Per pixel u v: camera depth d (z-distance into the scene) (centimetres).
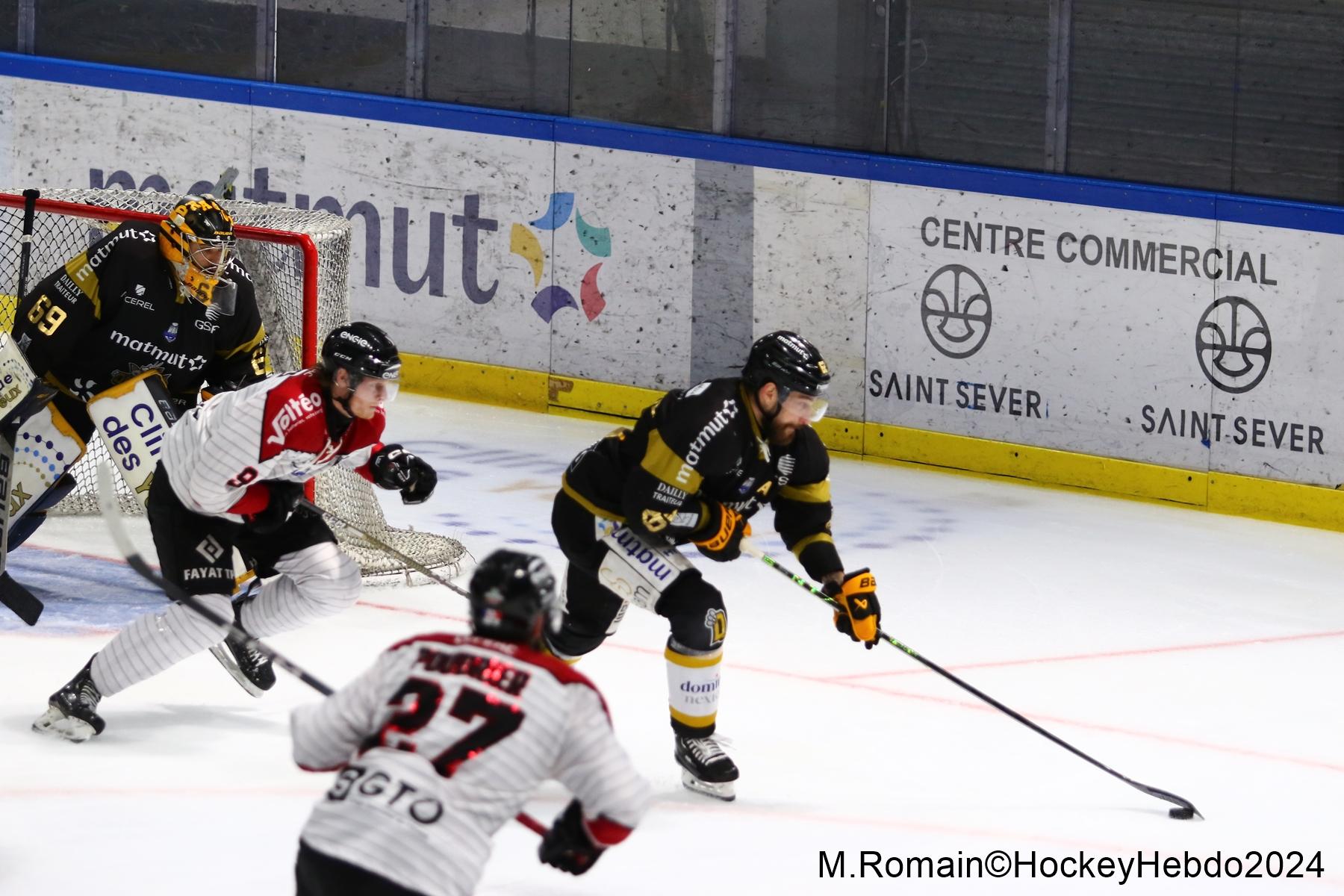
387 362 1619
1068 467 3086
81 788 1655
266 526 1728
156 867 1482
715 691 1691
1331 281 2862
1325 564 2723
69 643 2077
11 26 3694
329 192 3519
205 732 1822
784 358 1578
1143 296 2995
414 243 3475
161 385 2047
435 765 1030
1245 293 2925
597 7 3309
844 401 3238
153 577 1308
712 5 3241
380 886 1008
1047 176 3038
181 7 3588
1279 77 2900
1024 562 2655
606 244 3331
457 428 3269
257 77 3572
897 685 2091
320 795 1661
